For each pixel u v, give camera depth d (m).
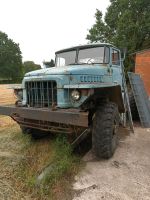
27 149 4.41
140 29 18.52
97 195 3.04
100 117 3.86
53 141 4.80
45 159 3.93
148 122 6.22
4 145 4.63
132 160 4.10
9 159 3.94
